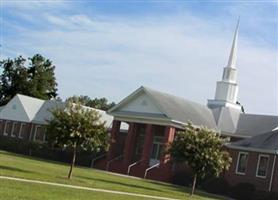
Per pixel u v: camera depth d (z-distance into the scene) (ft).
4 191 66.64
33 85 341.21
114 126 200.23
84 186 95.20
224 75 225.76
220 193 162.20
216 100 223.92
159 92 199.00
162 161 176.76
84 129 108.37
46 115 250.37
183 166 178.50
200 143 125.08
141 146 198.39
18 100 262.26
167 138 182.80
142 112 194.90
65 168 146.82
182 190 139.95
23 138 250.16
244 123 204.23
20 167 113.80
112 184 112.68
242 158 168.86
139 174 182.09
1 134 263.49
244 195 157.79
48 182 90.33
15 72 340.80
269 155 162.91
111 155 195.93
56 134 108.17
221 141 126.93
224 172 170.09
